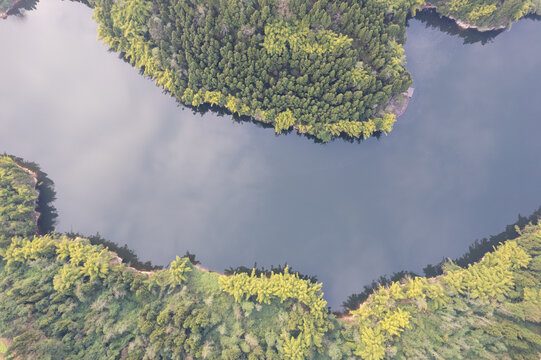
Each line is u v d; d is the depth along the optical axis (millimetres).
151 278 69312
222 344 62656
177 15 76562
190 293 69438
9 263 65875
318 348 62969
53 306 62156
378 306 68500
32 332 58469
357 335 66000
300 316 65000
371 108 80125
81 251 69375
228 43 73250
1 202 73000
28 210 75750
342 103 77375
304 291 66688
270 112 80750
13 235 70625
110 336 61562
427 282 72188
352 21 72812
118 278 66812
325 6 71188
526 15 97812
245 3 71250
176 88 85938
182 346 60594
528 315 62531
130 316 65500
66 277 64375
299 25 72125
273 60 74438
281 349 61906
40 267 66250
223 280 68438
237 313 65875
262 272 80312
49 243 69750
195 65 78750
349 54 72062
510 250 72125
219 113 91250
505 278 67375
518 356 61031
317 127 81312
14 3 106312
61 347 58469
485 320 64812
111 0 83938
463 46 96688
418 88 92500
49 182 88125
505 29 97625
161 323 62594
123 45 89875
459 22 95688
